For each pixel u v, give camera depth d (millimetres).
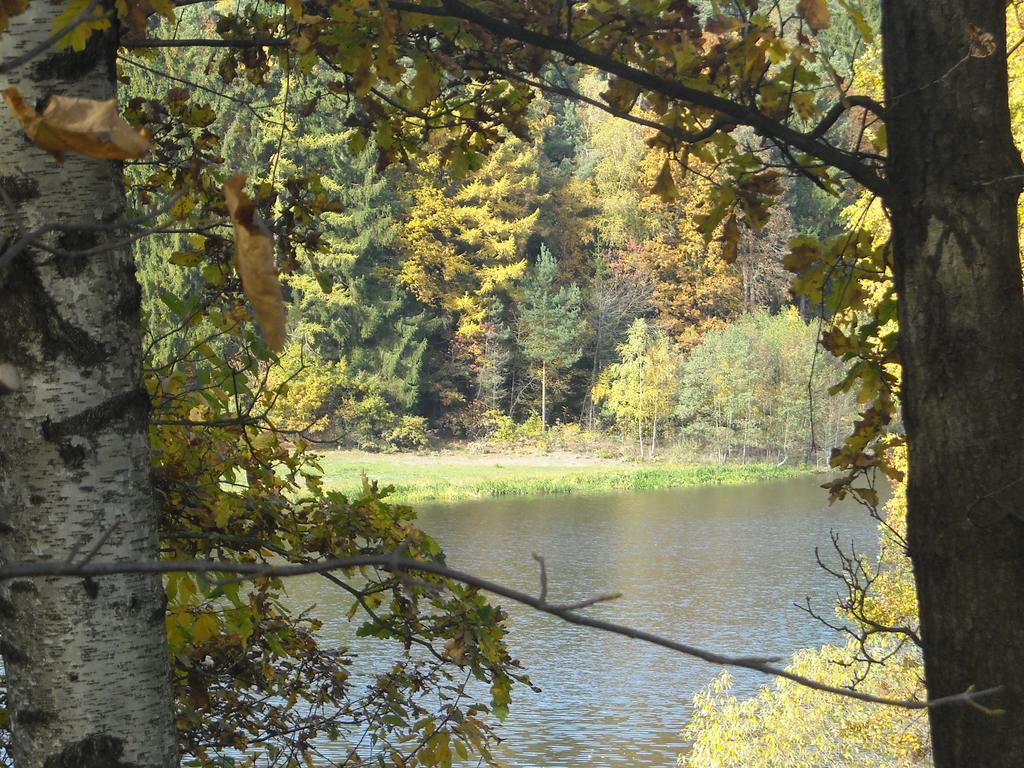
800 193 71438
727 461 66250
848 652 13484
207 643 4445
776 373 66000
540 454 67188
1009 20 7012
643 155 72625
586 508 47750
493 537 39156
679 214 72312
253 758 4570
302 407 58344
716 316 73875
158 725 2799
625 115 3676
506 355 69375
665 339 69875
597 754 17469
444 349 71062
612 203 73562
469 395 71625
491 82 4195
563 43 3461
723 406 67125
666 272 75125
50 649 2713
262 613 4309
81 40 2268
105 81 2799
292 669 4715
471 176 68250
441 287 69125
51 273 2738
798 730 13516
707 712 14734
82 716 2707
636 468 62781
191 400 4281
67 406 2738
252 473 4312
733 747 13805
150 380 4164
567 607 1212
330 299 62188
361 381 63719
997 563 3168
